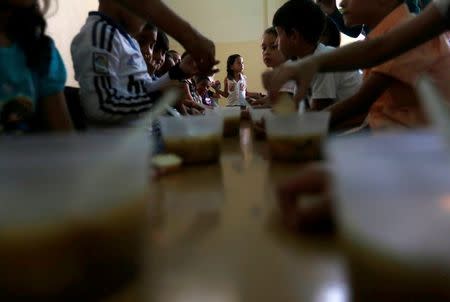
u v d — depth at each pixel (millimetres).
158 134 1021
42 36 897
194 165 706
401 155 216
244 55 6512
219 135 729
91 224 237
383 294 213
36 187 224
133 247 269
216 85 5234
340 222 239
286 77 794
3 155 248
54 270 224
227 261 290
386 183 213
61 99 1017
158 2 1010
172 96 446
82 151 263
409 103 1183
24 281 223
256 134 1062
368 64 871
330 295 236
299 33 1826
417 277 203
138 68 1433
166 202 462
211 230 358
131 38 1501
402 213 208
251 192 493
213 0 6488
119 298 243
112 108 1261
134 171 275
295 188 366
